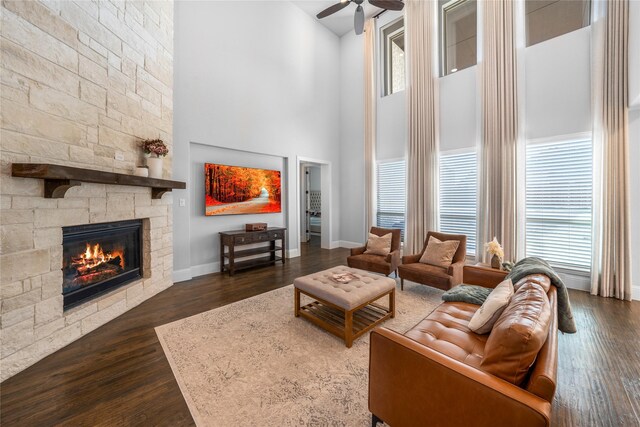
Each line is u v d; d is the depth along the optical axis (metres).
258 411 1.52
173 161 3.78
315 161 5.98
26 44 1.95
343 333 2.28
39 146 2.04
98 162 2.56
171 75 3.63
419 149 4.99
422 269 3.33
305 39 5.70
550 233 3.75
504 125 3.96
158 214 3.44
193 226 4.11
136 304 3.02
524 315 1.18
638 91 2.84
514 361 1.06
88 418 1.47
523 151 3.86
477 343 1.56
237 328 2.49
